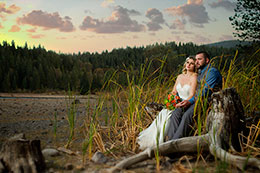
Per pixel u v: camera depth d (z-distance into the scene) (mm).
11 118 6531
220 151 2982
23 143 2848
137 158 3010
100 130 4289
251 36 11773
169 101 3904
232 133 3379
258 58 4457
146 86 4621
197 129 3629
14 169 2604
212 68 4059
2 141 4125
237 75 4582
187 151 3217
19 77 101750
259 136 3789
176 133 3641
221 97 3414
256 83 4512
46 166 2951
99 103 4453
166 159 3180
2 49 127750
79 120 5828
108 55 185125
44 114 7434
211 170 2801
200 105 3594
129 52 174875
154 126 3926
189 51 135750
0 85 90312
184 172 2736
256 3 11617
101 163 3102
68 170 2842
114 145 3941
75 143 4105
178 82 4254
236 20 12211
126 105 4938
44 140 4242
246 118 3975
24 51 148625
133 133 4016
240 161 2748
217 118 3395
